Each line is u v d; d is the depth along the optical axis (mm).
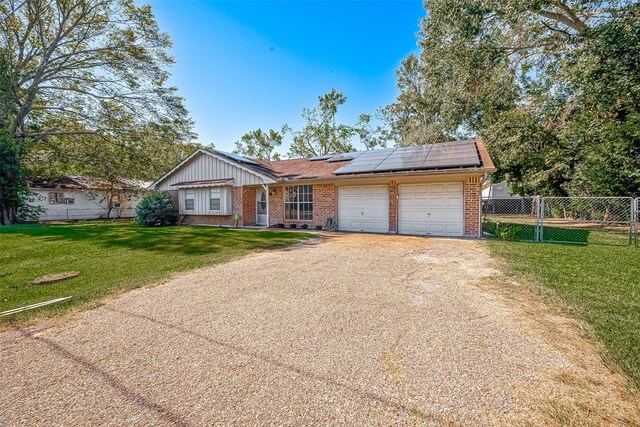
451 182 10781
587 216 15734
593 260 6207
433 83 17047
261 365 2570
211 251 7973
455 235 10742
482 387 2195
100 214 26328
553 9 12516
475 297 4176
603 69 9602
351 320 3488
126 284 5020
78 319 3637
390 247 8414
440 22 13039
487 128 18188
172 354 2785
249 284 5004
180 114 20719
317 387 2248
